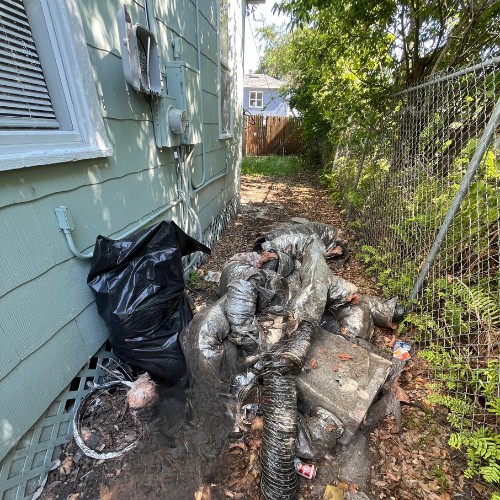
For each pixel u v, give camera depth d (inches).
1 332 45.9
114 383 71.1
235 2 211.0
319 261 103.3
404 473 58.6
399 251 118.9
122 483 55.9
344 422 62.9
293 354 69.2
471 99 83.6
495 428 60.7
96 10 65.8
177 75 104.2
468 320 75.3
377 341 93.3
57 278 57.6
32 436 54.2
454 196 83.0
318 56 182.9
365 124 167.0
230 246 173.5
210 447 62.3
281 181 370.0
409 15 136.6
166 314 72.8
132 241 67.4
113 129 74.4
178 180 119.3
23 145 49.6
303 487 56.8
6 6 47.4
